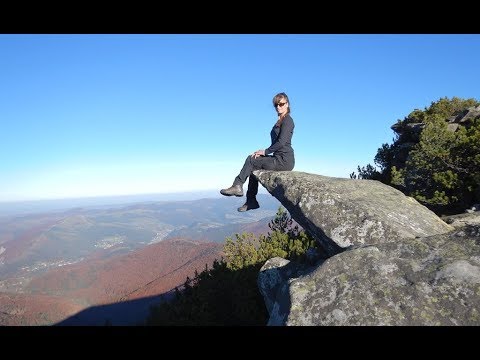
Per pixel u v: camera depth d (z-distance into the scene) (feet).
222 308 19.15
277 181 11.95
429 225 10.17
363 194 11.23
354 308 5.69
